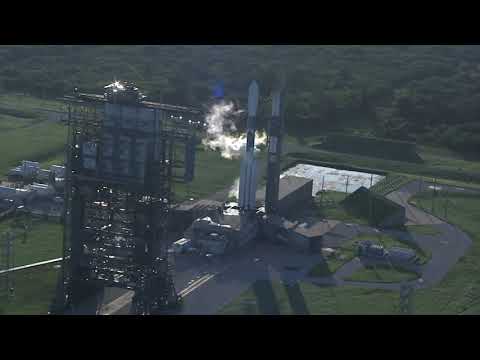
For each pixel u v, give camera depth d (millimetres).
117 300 185375
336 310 184500
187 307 183250
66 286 182500
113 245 183250
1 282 191125
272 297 190625
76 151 179500
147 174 174750
